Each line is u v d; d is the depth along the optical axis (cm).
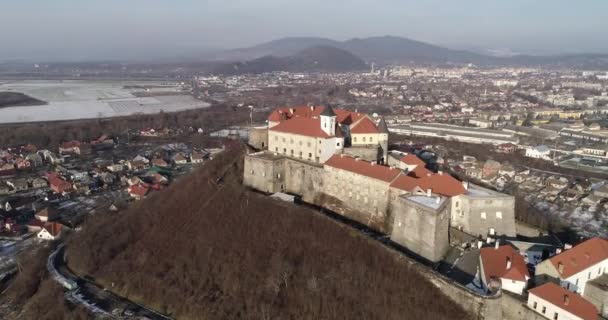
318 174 17212
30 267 16900
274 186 17775
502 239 14300
